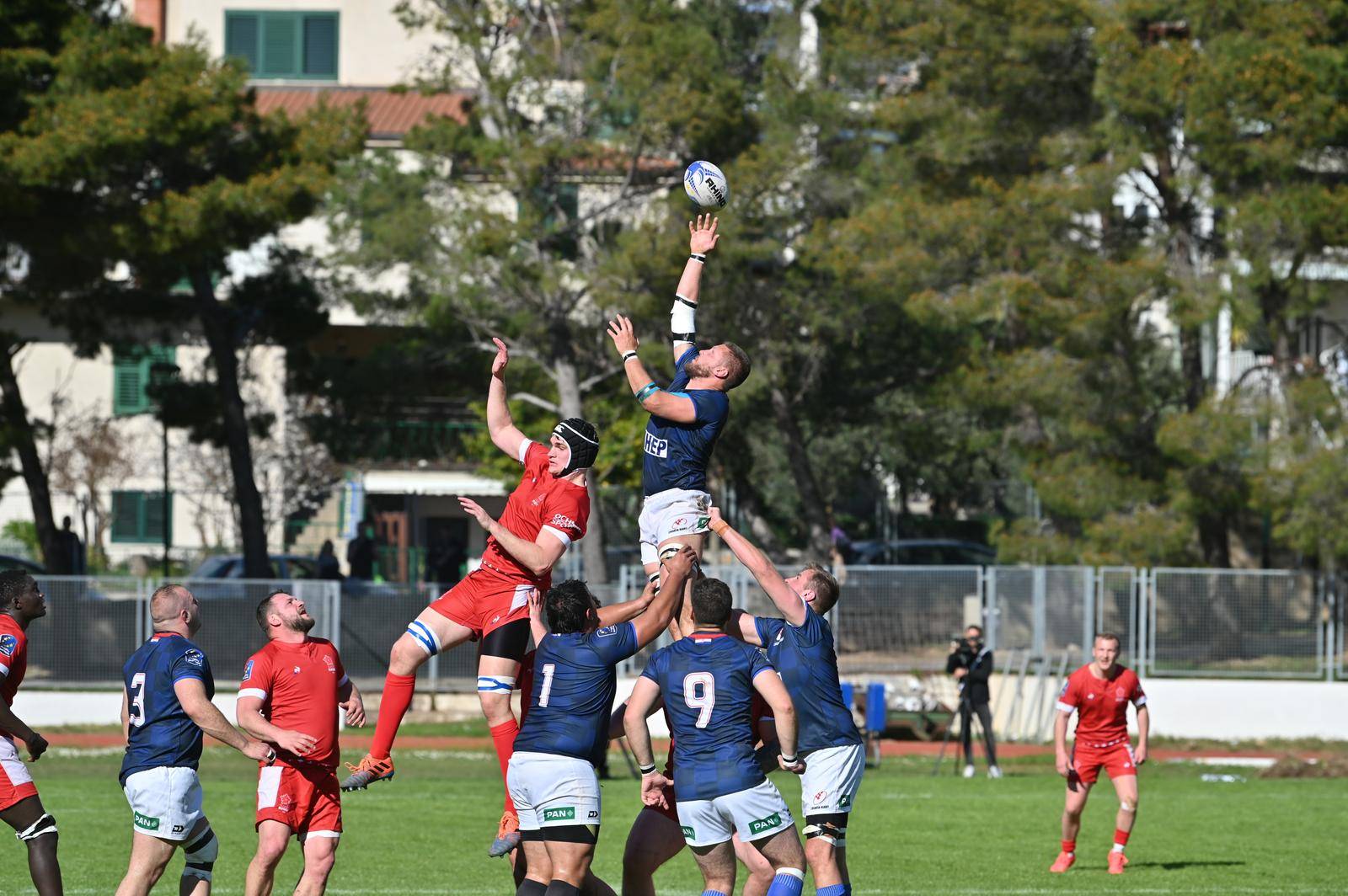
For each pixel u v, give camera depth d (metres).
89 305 126.00
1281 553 139.62
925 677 107.19
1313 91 103.88
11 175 103.62
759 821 34.56
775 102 128.38
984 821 69.81
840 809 37.44
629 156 122.31
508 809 36.59
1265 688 107.00
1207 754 102.00
